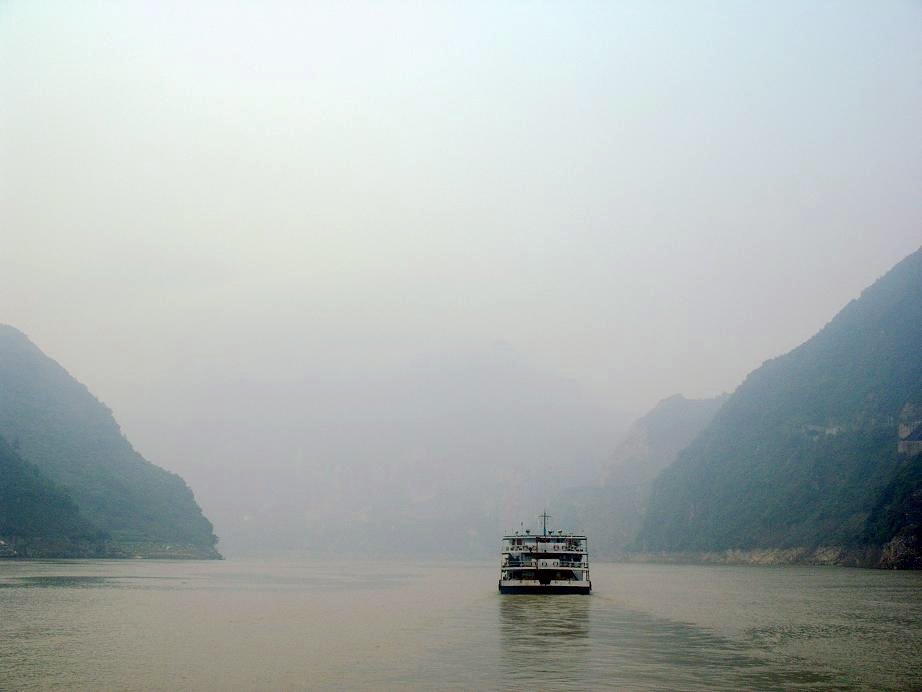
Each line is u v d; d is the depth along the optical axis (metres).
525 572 119.25
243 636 72.31
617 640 69.38
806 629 79.00
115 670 54.84
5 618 83.56
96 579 155.12
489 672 54.03
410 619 87.62
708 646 66.38
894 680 52.84
